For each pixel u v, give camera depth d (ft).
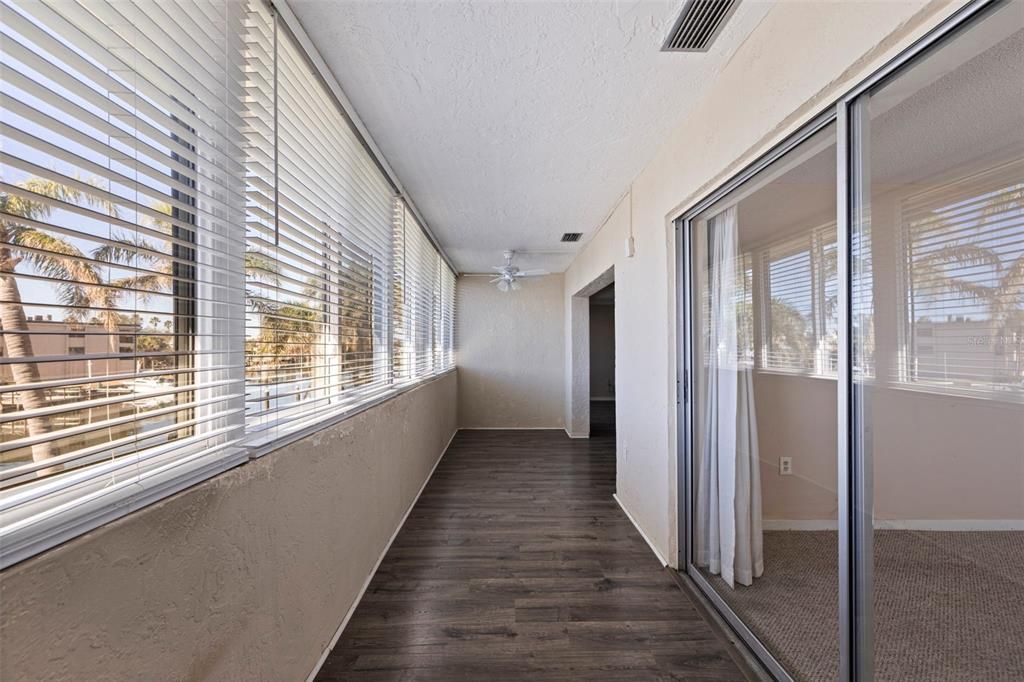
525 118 7.34
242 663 3.87
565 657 5.96
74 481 2.47
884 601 4.04
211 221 3.92
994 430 3.07
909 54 3.51
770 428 5.93
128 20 3.01
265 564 4.28
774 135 5.13
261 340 4.90
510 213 12.80
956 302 3.29
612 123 7.54
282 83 5.01
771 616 5.83
